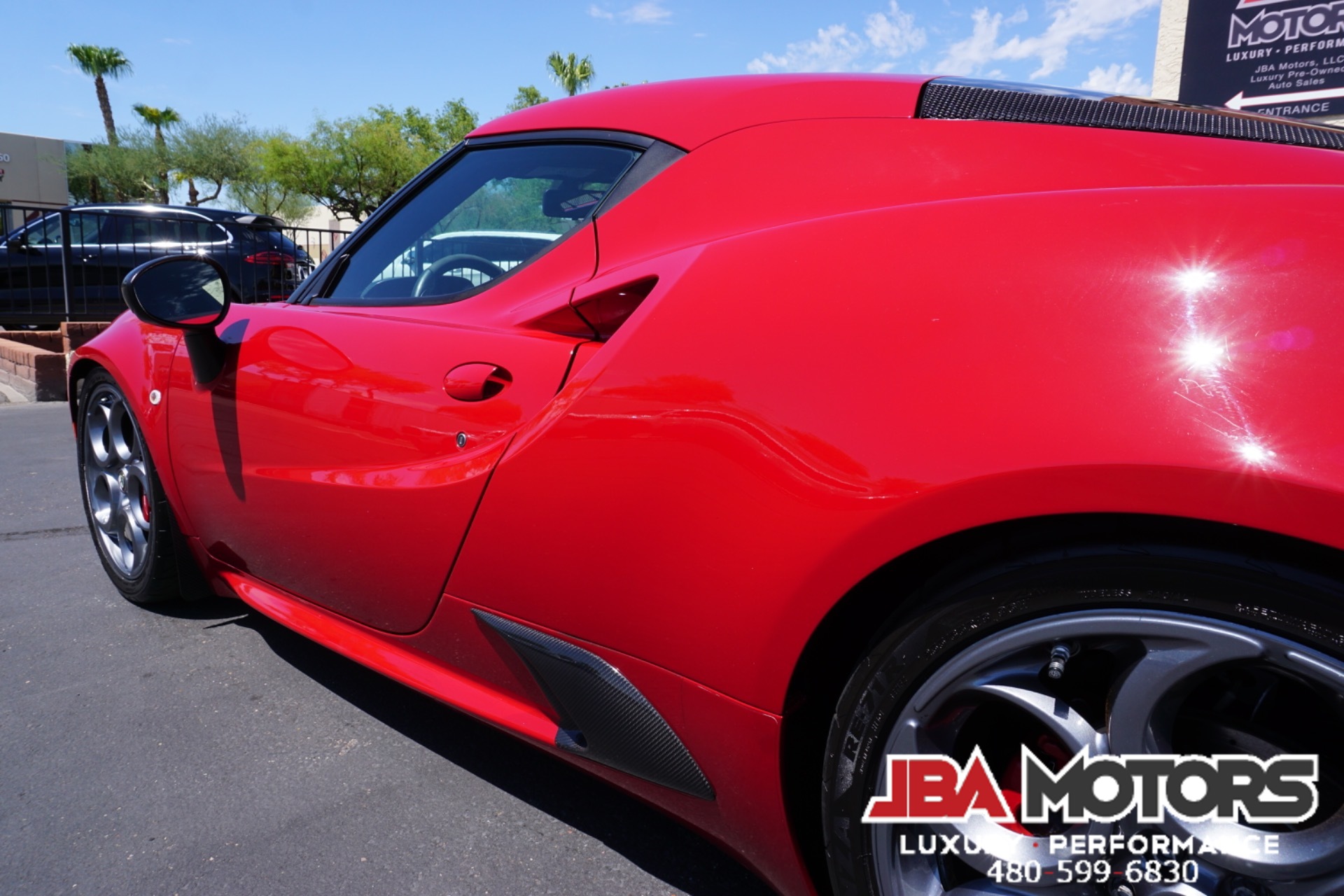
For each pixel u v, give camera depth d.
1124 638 0.87
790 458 1.02
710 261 1.20
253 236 9.45
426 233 1.79
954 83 1.46
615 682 1.25
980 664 0.94
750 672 1.08
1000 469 0.88
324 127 38.09
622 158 1.53
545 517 1.28
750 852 1.19
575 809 1.63
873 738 1.01
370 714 1.97
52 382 7.09
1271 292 0.83
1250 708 0.92
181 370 2.09
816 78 1.53
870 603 1.07
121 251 9.34
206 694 2.06
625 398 1.19
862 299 1.03
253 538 1.97
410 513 1.50
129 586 2.52
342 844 1.52
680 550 1.13
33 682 2.12
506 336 1.45
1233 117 1.36
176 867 1.46
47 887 1.42
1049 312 0.92
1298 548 0.80
